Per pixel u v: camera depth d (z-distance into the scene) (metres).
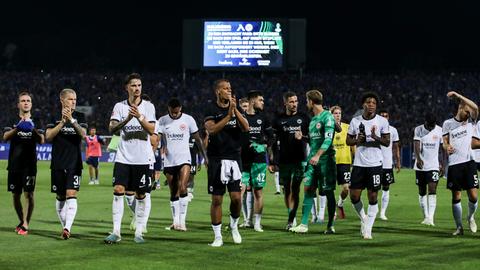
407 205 22.53
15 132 14.30
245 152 15.58
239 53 57.56
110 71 78.19
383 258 11.70
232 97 12.52
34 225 15.98
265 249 12.59
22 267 10.53
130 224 16.44
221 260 11.35
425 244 13.45
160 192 26.66
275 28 57.06
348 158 18.11
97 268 10.53
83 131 13.92
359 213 14.63
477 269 10.75
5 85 69.31
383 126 14.41
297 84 71.19
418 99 68.19
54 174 14.07
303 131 15.84
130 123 13.20
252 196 16.31
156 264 10.92
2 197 23.38
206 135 16.06
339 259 11.55
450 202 23.94
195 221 17.55
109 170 42.09
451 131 15.27
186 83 71.44
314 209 17.39
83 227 15.73
